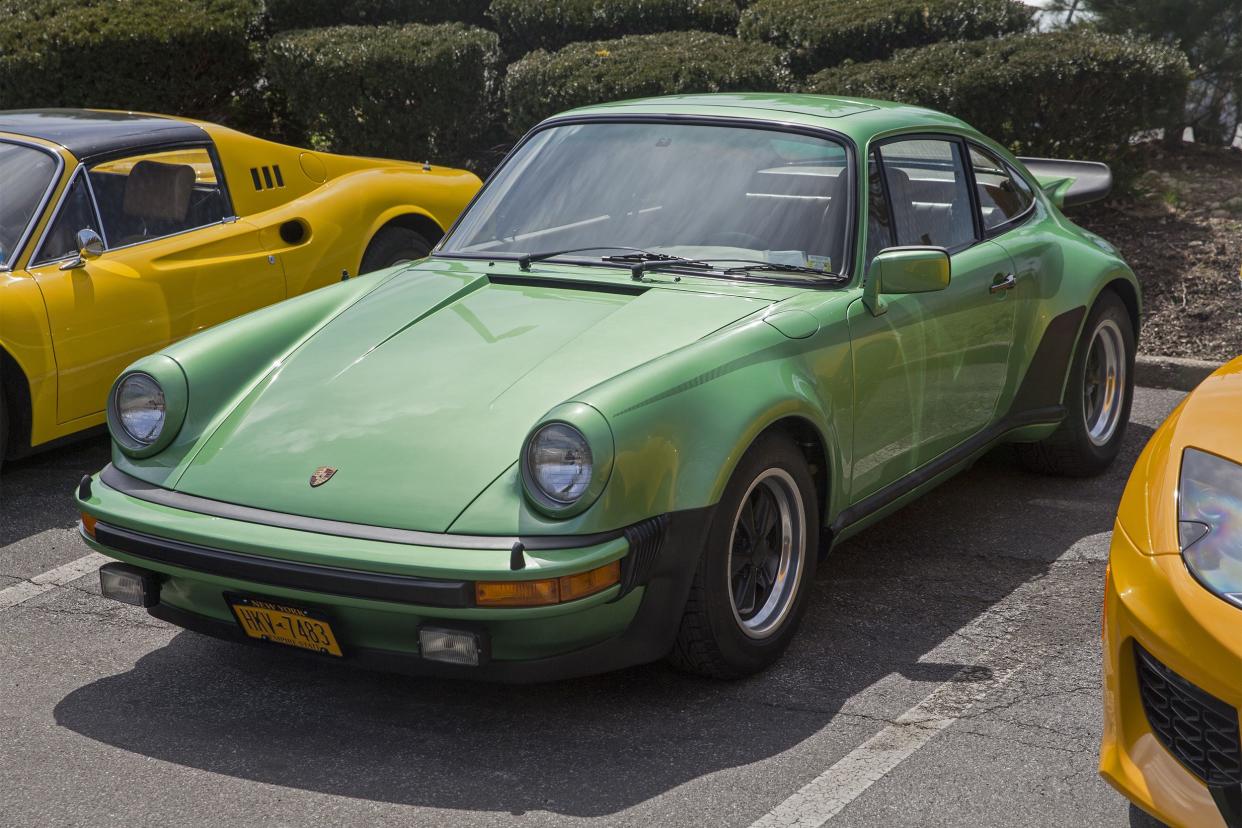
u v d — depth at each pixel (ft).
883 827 9.93
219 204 20.84
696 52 30.83
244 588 10.93
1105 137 28.76
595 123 15.55
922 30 32.58
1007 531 16.31
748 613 12.27
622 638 11.11
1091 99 28.40
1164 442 9.71
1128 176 29.78
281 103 37.27
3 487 18.20
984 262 15.52
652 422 10.81
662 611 11.18
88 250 18.20
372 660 10.94
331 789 10.54
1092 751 11.02
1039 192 18.24
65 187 18.70
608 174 14.75
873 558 15.46
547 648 10.69
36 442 17.94
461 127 33.14
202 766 10.93
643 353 11.87
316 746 11.25
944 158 15.92
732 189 14.17
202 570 11.00
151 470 11.93
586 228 14.32
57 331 17.78
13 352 17.26
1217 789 8.34
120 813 10.23
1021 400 16.49
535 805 10.27
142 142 19.97
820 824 9.95
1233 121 35.65
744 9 37.17
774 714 11.69
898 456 14.11
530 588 10.17
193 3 35.24
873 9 33.06
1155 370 22.76
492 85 34.22
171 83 33.99
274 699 12.14
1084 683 12.28
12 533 16.60
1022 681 12.34
